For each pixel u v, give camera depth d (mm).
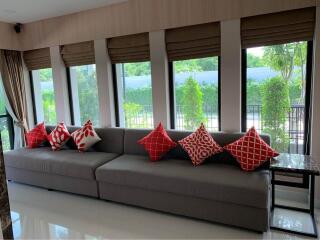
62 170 3133
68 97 4234
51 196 3217
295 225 2363
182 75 3408
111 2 3404
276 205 2711
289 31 2691
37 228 2484
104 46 3676
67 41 3939
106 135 3570
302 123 2869
